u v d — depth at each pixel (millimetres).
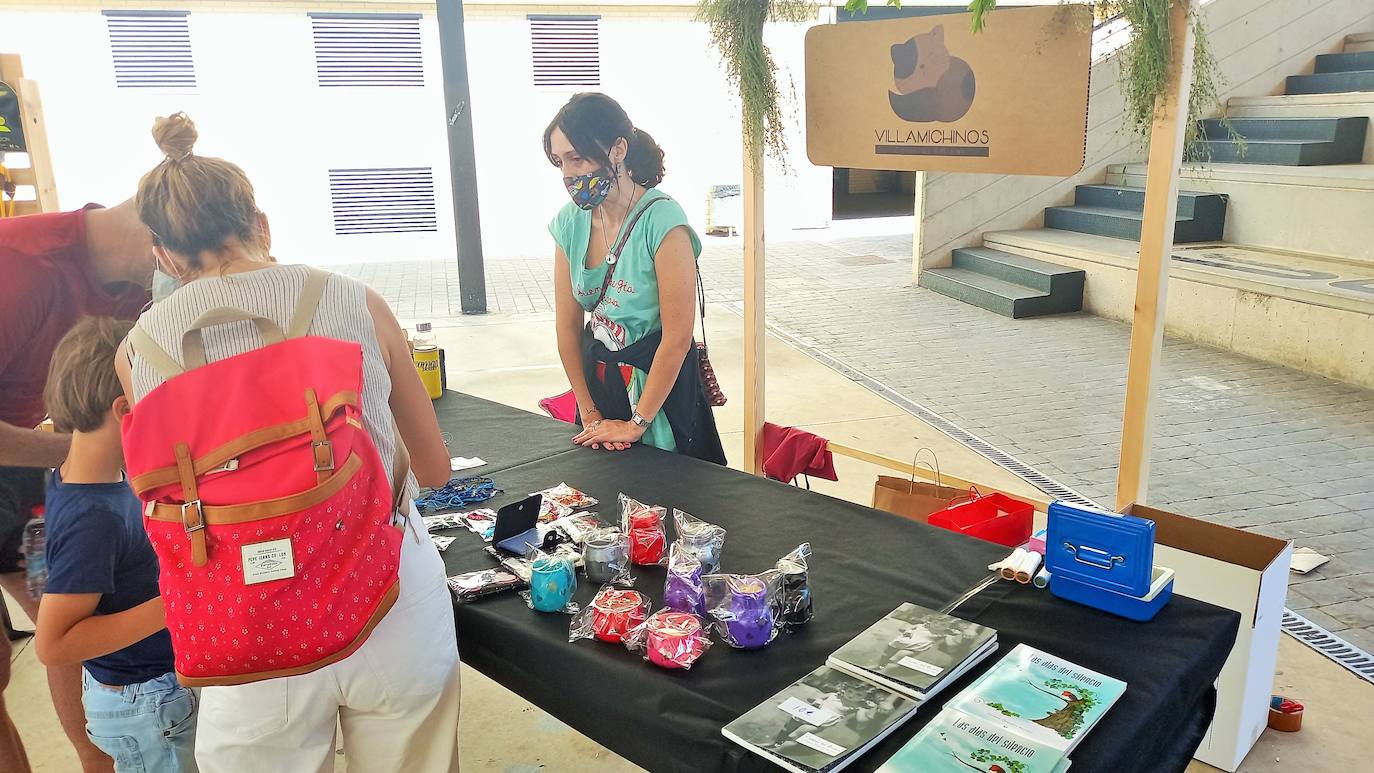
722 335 6930
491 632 1602
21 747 2104
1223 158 7641
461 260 7793
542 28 10930
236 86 10266
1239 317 6074
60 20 9805
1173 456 4309
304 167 10648
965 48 2281
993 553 1826
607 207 2346
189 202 1280
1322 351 5559
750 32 2592
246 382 1239
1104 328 6992
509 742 2445
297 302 1324
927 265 8688
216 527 1198
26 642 2932
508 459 2387
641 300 2385
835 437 4723
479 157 11141
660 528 1815
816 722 1260
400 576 1415
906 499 2508
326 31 10344
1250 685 2139
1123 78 2059
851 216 13914
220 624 1215
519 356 6457
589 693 1450
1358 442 4445
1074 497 3879
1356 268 6152
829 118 2656
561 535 1893
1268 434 4578
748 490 2154
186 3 9906
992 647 1449
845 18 9883
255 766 1390
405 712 1438
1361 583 3107
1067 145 2150
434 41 10664
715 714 1321
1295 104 7633
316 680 1347
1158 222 2045
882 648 1424
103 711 1684
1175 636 1499
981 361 6109
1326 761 2234
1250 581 2043
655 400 2387
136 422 1213
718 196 11930
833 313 7641
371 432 1348
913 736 1252
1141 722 1272
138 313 2047
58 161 10078
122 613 1456
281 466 1222
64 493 1507
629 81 11383
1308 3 8188
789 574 1561
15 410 1980
